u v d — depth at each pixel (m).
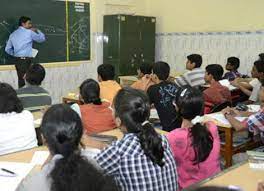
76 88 6.21
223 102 3.65
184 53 6.95
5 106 2.23
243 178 1.80
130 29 6.76
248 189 1.68
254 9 5.94
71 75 6.34
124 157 1.56
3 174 1.80
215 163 1.99
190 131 1.93
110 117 2.68
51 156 1.34
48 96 3.26
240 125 2.91
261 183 1.61
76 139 1.33
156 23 7.32
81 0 6.33
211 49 6.56
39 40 5.55
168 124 3.30
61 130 1.30
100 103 2.72
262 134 2.80
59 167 1.04
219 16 6.39
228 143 3.02
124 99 1.67
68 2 6.12
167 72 3.60
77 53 6.38
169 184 1.64
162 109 3.35
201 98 2.04
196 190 0.66
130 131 1.65
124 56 6.72
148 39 7.10
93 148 2.07
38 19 5.74
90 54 6.60
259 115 2.71
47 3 5.82
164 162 1.63
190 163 1.93
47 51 5.91
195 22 6.72
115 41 6.66
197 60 4.92
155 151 1.58
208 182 1.75
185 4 6.83
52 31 5.95
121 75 6.70
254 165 1.98
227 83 4.76
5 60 5.36
